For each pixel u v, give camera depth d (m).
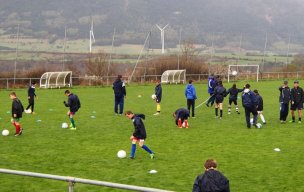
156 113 25.30
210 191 7.32
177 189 10.71
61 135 18.36
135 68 55.19
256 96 20.27
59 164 13.27
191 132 19.16
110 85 49.91
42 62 51.91
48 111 26.33
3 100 32.81
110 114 25.16
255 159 13.92
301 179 11.61
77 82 50.53
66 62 51.38
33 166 13.00
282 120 22.08
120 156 14.16
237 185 11.07
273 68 64.31
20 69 48.16
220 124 21.52
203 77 59.50
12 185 11.13
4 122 21.92
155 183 11.23
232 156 14.36
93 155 14.53
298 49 87.00
